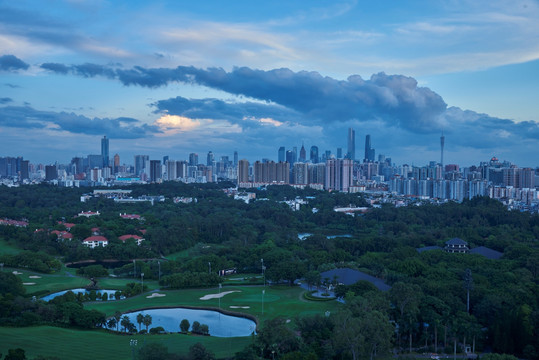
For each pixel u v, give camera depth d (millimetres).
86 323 180750
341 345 140500
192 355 137875
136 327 188500
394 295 172875
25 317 175750
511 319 163000
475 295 194000
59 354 145250
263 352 149750
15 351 132500
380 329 146125
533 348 153875
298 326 169875
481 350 163000
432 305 175000
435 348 162375
